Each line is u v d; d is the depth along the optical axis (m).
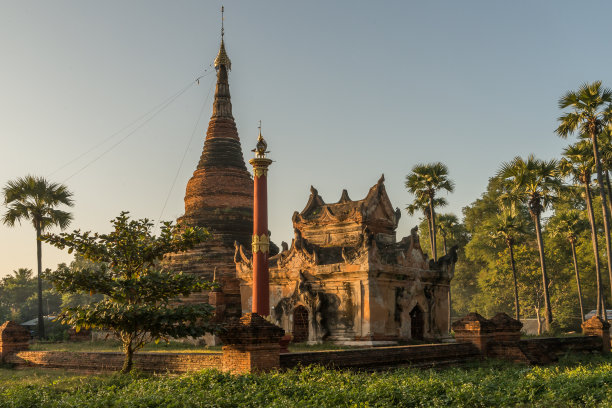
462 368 26.98
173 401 15.29
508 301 69.06
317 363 21.52
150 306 21.55
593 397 16.62
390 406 15.33
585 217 65.75
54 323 61.38
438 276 38.19
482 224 77.50
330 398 15.49
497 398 16.11
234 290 40.75
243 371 19.61
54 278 22.34
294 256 36.88
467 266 82.38
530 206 48.47
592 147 48.59
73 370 25.64
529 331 66.00
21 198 50.69
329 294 34.97
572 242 58.31
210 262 43.31
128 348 22.86
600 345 37.66
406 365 25.09
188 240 23.88
